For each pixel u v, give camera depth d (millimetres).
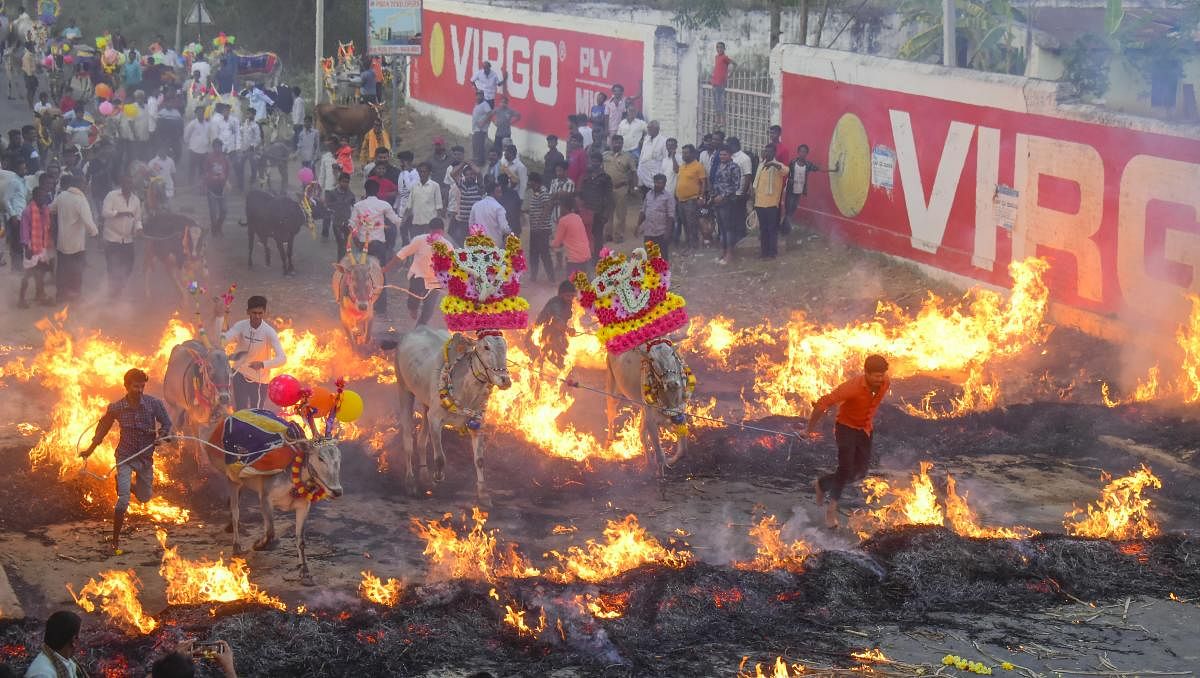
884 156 22844
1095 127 18797
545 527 12617
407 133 36906
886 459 14766
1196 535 12133
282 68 43406
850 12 30062
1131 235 18438
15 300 21047
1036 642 10000
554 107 32062
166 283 22562
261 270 24016
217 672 9164
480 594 10469
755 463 14438
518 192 25875
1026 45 26859
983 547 11547
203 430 12805
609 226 25625
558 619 10133
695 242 24828
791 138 25422
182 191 30016
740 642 10016
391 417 15523
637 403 13758
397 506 13055
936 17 27781
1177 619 10469
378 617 10102
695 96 28281
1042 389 17406
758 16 30609
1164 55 21969
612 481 13875
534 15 32344
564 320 16312
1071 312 19422
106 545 11867
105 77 38219
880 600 10906
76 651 9453
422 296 19047
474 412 12883
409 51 32438
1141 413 15844
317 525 12477
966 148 21031
